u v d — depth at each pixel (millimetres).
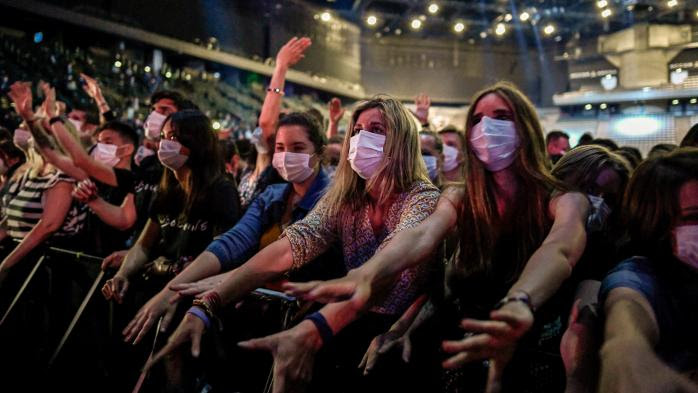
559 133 4754
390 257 1247
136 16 14836
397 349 1534
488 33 22734
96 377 2355
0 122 9812
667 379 999
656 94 15797
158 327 1878
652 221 1192
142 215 2846
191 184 2307
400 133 1670
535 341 1402
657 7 16000
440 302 1625
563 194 1364
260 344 1184
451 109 23562
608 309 1115
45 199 2988
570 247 1181
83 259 2627
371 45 23312
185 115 2330
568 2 18109
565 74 22609
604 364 1043
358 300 1145
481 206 1467
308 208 2125
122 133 3314
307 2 20188
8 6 11711
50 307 2660
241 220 2119
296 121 2188
